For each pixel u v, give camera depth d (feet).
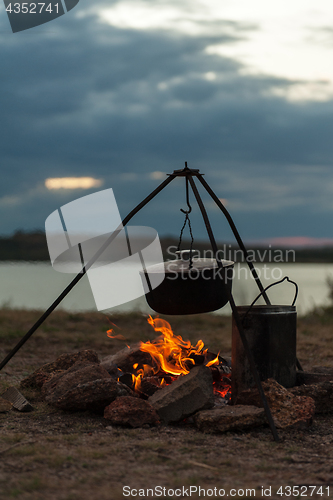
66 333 28.35
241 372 13.73
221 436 11.84
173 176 14.71
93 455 10.37
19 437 11.45
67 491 8.76
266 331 13.58
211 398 13.05
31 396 15.23
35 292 63.62
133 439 11.57
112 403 12.92
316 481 9.30
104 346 25.94
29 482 9.01
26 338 14.71
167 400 12.85
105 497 8.54
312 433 12.25
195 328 32.12
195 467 9.93
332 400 13.96
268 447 11.18
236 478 9.45
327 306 38.83
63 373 15.24
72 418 13.09
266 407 12.14
